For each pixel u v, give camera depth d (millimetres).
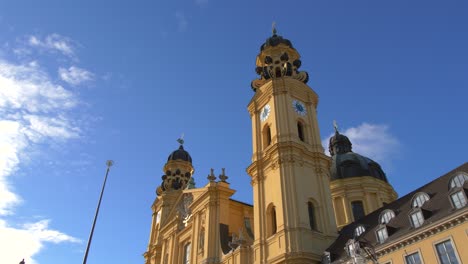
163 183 76875
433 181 36281
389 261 30078
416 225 30281
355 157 70750
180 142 83500
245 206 56062
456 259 25781
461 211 26125
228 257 46469
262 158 46750
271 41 56281
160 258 67375
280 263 37875
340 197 65562
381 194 65812
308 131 47969
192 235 55719
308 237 39062
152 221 75688
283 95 48812
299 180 42500
